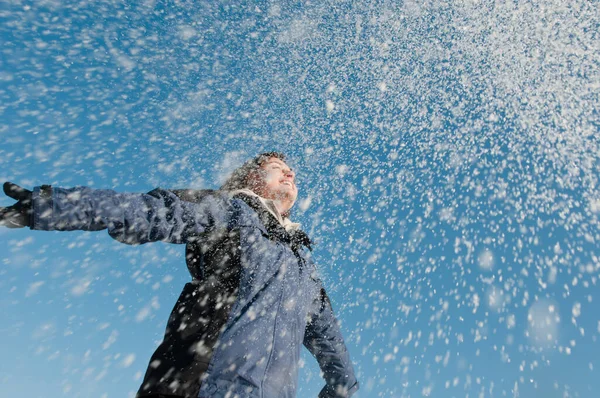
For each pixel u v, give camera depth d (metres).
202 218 1.33
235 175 1.98
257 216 1.50
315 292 1.58
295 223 1.71
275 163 1.97
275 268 1.36
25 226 1.10
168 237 1.27
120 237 1.20
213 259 1.32
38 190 1.10
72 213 1.11
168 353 1.17
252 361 1.15
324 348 1.70
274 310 1.28
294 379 1.27
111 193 1.19
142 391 1.14
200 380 1.09
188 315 1.23
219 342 1.15
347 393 1.72
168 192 1.31
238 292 1.26
